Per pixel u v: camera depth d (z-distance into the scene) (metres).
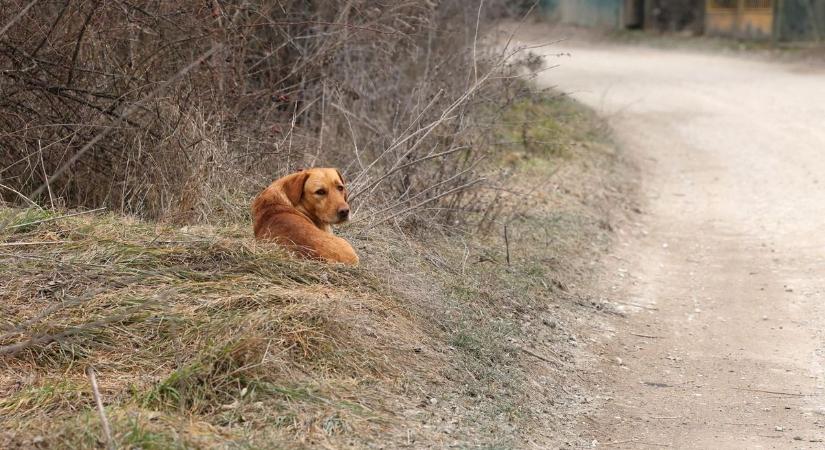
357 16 13.33
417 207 10.05
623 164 18.50
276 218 7.85
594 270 11.55
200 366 5.98
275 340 6.43
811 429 7.14
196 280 7.14
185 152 9.09
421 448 5.93
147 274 7.04
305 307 6.81
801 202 15.53
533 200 13.47
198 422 5.62
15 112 9.49
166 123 9.36
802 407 7.62
